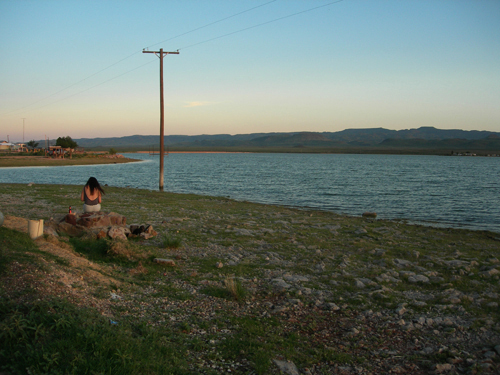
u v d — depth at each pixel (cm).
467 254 1145
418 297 769
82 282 657
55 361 384
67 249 870
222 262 970
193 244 1146
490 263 1008
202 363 469
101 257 897
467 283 841
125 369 397
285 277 866
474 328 616
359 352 539
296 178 5419
